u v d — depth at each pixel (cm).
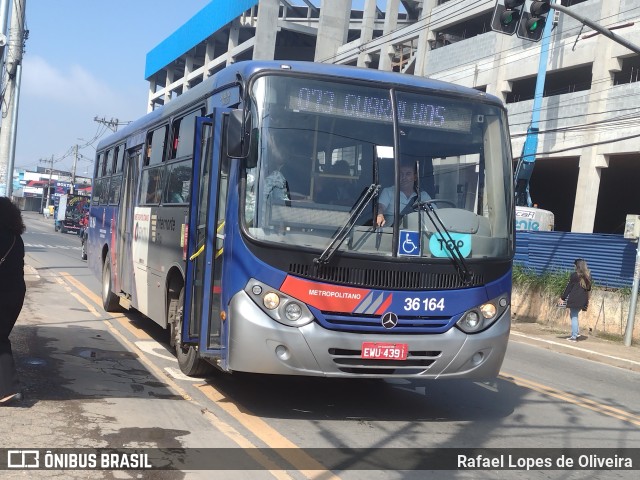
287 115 645
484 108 714
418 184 661
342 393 802
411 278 641
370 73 694
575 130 2966
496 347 674
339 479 511
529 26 1310
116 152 1317
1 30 1447
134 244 1075
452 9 3716
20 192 12912
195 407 683
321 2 4778
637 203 3612
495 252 686
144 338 1062
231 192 650
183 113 872
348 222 630
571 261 2016
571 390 995
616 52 2777
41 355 865
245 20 5144
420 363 647
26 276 1756
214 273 680
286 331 607
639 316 1747
